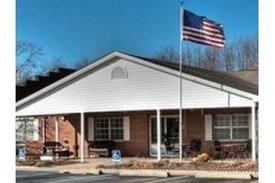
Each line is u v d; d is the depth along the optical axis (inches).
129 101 1045.8
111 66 1063.0
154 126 1154.0
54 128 1277.1
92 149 1194.0
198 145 1090.7
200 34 890.1
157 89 1021.8
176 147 1117.1
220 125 1094.4
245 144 1033.5
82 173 856.3
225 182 672.4
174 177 760.3
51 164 998.4
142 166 860.6
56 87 1107.3
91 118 1219.9
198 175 768.3
